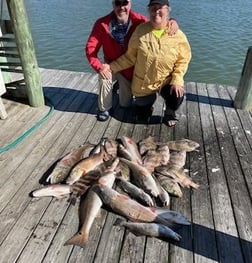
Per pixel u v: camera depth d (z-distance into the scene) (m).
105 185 2.71
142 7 15.08
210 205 2.71
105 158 3.15
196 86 5.05
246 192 2.87
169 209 2.66
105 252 2.29
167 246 2.34
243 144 3.59
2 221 2.52
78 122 3.95
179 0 17.05
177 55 3.43
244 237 2.42
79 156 3.19
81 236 2.38
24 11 3.73
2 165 3.17
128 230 2.45
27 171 3.09
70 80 5.19
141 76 3.60
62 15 13.91
